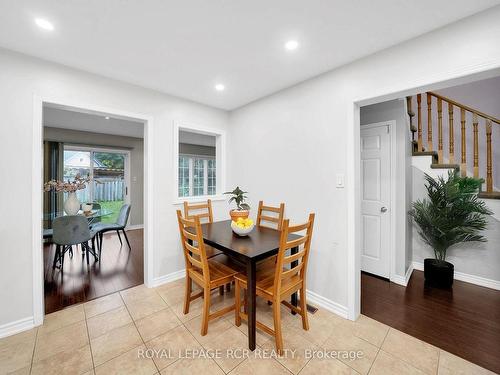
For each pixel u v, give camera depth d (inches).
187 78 91.6
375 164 112.7
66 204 121.8
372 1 52.8
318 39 67.1
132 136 223.5
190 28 62.4
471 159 125.3
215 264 84.9
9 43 67.8
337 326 75.6
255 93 106.8
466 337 69.9
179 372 58.0
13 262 71.4
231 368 59.2
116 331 73.2
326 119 86.0
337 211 83.0
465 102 128.1
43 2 52.4
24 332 72.2
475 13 56.2
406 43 67.0
